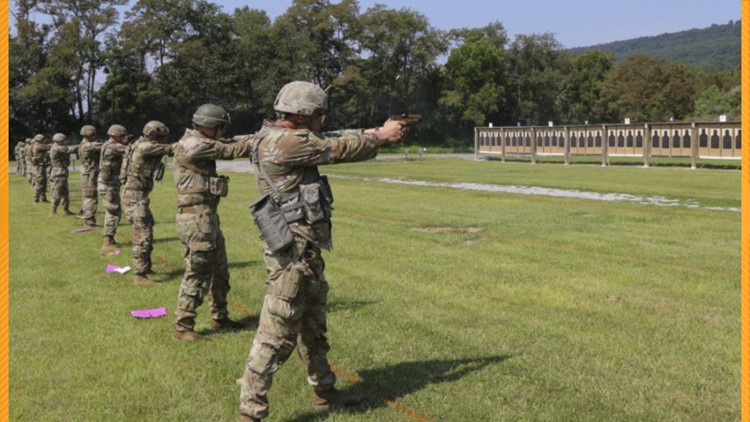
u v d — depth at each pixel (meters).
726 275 9.21
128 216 9.45
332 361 6.12
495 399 5.28
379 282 9.08
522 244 11.82
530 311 7.64
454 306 7.88
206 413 5.18
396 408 5.17
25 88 61.53
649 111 83.12
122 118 66.25
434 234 13.09
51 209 18.36
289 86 4.87
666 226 13.70
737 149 30.47
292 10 72.94
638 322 7.16
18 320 7.54
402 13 74.69
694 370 5.80
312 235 4.77
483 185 24.28
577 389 5.45
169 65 68.50
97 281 9.48
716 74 89.44
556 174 29.56
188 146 6.72
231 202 19.44
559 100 87.88
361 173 31.72
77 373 5.98
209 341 6.82
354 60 74.38
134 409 5.27
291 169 4.75
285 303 4.70
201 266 6.77
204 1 70.44
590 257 10.58
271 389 5.54
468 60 78.75
